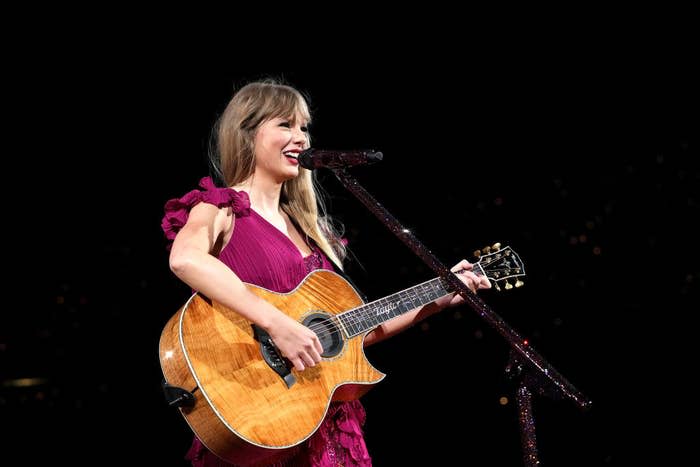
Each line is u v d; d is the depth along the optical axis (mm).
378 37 15289
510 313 17969
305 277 5855
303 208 6383
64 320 16078
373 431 17672
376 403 18469
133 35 13547
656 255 17109
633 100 16594
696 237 16891
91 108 14211
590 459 15430
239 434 4863
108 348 16328
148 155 15000
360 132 16062
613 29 15734
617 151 17141
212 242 5312
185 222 5363
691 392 16422
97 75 13789
